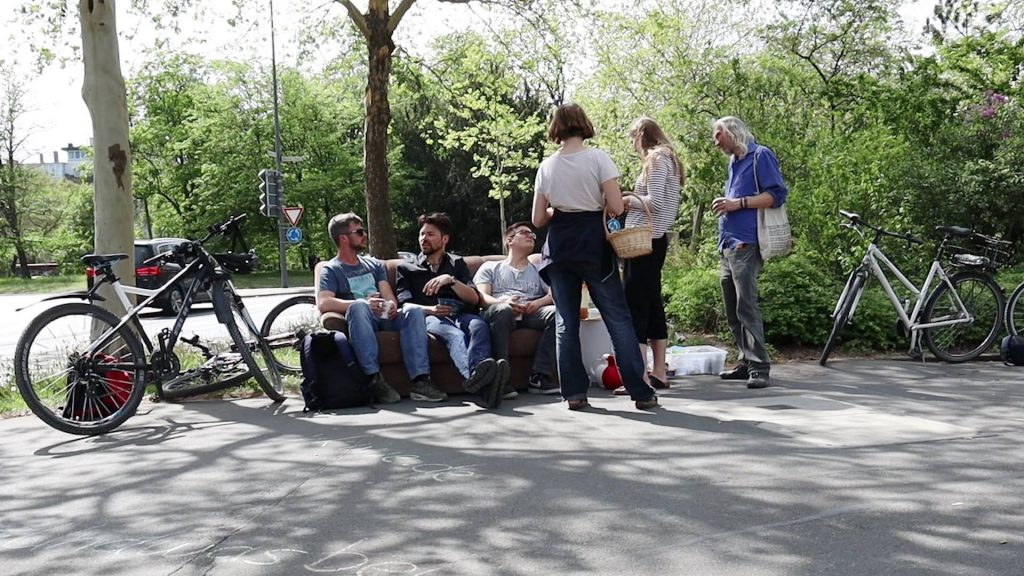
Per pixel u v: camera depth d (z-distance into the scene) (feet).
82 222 175.52
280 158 97.40
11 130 153.89
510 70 53.01
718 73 44.55
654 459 14.58
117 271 23.81
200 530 11.68
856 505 11.79
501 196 96.68
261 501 12.91
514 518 11.71
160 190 151.84
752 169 22.17
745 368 23.26
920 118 42.68
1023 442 15.23
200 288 21.63
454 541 10.88
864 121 43.14
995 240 26.96
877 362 26.04
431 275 22.76
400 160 137.80
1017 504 11.71
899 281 29.43
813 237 33.09
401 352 21.56
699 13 70.33
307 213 142.61
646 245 18.71
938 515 11.31
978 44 49.57
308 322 28.58
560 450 15.46
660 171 21.49
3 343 47.11
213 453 16.19
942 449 14.76
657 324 22.06
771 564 9.81
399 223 140.26
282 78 136.98
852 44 66.49
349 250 22.88
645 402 19.07
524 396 21.66
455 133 92.07
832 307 27.63
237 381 21.83
